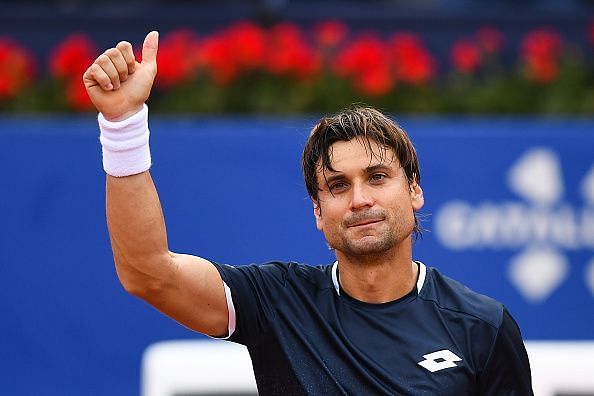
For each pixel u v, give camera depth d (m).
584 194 17.48
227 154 17.33
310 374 9.53
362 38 20.05
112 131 8.88
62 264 17.17
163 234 9.15
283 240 17.19
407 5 24.38
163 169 17.28
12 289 17.12
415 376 9.43
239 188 17.28
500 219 17.36
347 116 9.77
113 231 9.09
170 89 19.36
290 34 19.36
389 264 9.69
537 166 17.45
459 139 17.41
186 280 9.34
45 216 17.22
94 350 17.03
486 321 9.71
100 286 17.12
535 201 17.42
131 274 9.23
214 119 19.05
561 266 17.38
